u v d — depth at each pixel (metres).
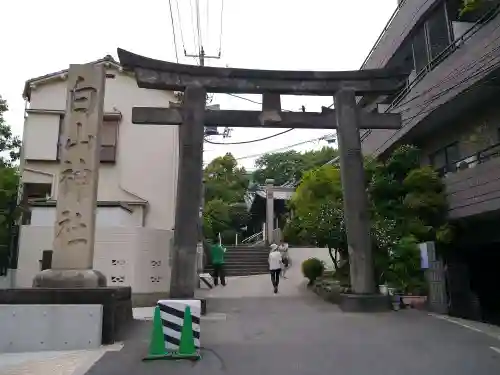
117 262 12.95
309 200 16.47
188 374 6.09
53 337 7.69
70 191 9.20
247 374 6.09
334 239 15.19
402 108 16.44
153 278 13.52
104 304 8.05
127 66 12.78
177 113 12.86
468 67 12.35
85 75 9.69
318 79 13.62
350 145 13.12
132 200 17.34
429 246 12.63
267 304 13.56
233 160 40.06
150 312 11.75
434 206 13.43
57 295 7.98
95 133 9.46
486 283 14.23
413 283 13.22
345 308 11.99
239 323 10.14
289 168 47.44
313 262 18.44
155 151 18.00
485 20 11.88
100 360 6.82
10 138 23.42
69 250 8.97
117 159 17.75
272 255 17.00
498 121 12.68
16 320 7.73
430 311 12.02
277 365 6.54
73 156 9.34
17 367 6.49
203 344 7.93
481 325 10.05
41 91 18.42
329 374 6.10
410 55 17.44
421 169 14.05
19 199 17.44
